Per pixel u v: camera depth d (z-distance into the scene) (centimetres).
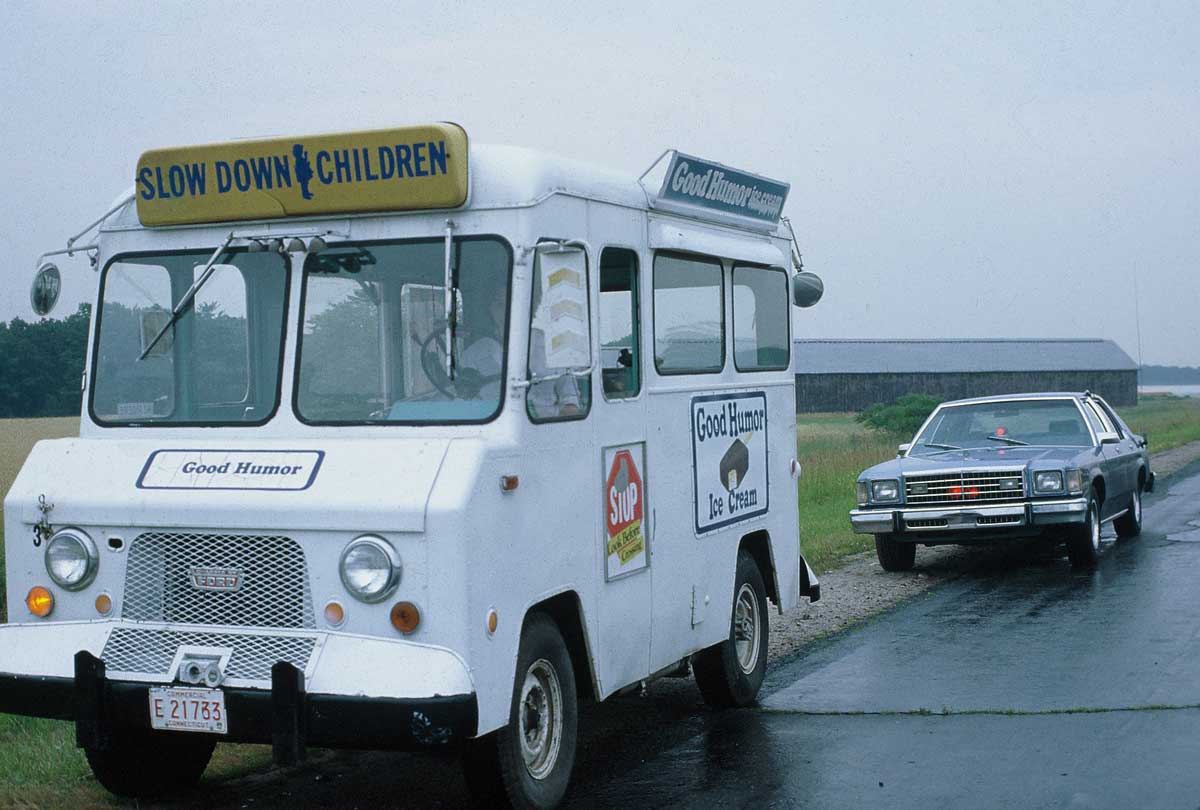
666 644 779
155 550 617
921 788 686
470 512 577
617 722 866
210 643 597
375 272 636
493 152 634
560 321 626
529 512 625
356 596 581
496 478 596
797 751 771
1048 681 918
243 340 654
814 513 2134
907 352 9381
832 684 949
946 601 1304
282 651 586
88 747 606
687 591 806
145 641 609
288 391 641
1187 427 4778
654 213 773
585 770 749
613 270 725
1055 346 9750
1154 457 3253
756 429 923
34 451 656
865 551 1727
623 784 716
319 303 643
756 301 933
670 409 787
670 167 775
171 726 596
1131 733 773
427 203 621
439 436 616
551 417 648
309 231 646
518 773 621
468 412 619
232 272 659
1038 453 1531
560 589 653
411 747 568
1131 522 1761
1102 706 838
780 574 965
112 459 638
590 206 691
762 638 930
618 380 726
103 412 678
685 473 805
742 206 905
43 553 633
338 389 636
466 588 572
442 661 568
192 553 611
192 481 613
